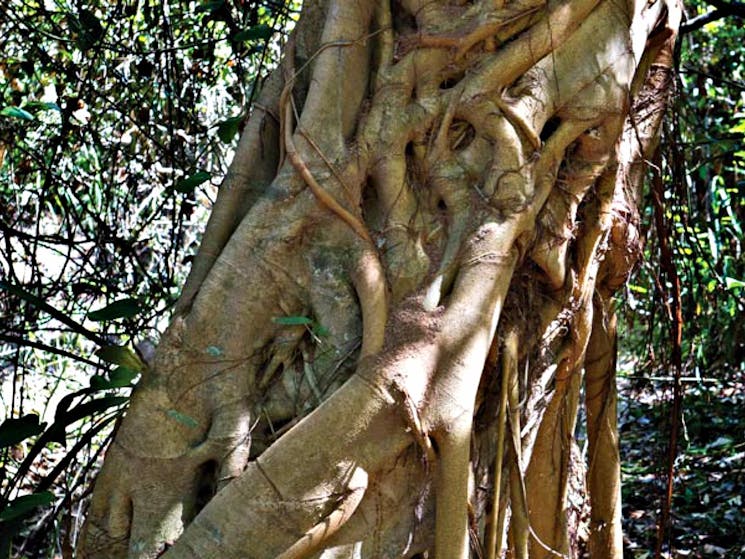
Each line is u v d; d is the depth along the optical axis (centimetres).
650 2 306
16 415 511
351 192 252
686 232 413
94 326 499
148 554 237
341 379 242
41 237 356
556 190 279
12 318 368
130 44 440
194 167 387
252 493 226
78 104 387
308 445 228
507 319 272
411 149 262
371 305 242
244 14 384
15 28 390
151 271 482
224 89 473
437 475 238
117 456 243
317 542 227
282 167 256
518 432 271
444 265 251
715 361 585
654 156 365
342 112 259
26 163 417
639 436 690
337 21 263
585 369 366
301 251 251
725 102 669
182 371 244
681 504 606
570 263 296
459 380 239
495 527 264
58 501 418
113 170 412
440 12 267
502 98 262
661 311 432
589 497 381
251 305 247
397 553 236
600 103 274
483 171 261
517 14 265
